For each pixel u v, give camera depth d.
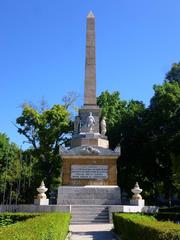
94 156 29.25
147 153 41.12
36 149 49.12
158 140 38.84
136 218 14.38
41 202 26.80
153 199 50.03
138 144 42.28
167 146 38.22
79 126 31.72
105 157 29.22
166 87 40.50
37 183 50.91
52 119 48.31
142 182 45.84
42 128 48.06
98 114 32.03
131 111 45.22
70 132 49.31
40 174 50.91
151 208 26.31
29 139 49.31
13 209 26.39
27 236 7.18
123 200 30.02
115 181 28.70
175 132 37.28
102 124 32.31
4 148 55.53
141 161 42.06
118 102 51.62
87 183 28.64
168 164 41.16
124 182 45.28
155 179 44.00
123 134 43.44
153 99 41.38
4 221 20.88
